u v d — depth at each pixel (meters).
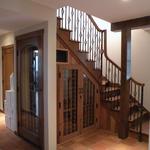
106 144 3.63
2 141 3.70
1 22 3.13
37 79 3.42
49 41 3.05
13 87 4.20
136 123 4.22
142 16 3.59
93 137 3.99
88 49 4.57
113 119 4.32
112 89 4.77
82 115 4.11
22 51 3.79
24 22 3.13
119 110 4.14
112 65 5.28
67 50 3.69
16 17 2.85
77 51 3.90
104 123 4.51
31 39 3.41
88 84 4.29
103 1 2.84
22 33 3.65
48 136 3.11
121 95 4.01
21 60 3.83
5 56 5.40
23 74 3.85
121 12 3.35
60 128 3.60
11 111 4.26
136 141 3.80
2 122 4.89
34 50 3.50
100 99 4.58
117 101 4.46
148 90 4.99
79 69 3.97
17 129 4.03
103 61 5.43
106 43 5.42
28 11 2.73
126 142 3.75
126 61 3.94
